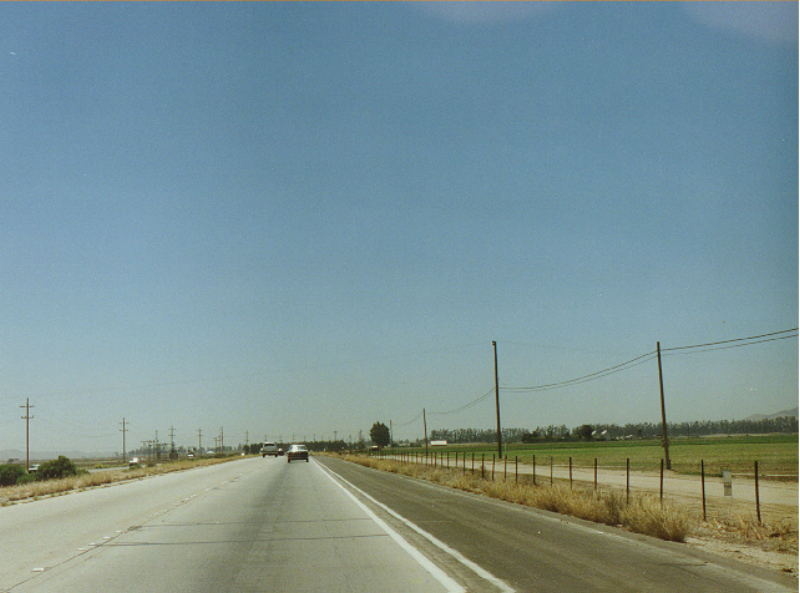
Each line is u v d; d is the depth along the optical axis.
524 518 20.22
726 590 9.86
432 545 14.70
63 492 39.09
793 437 169.12
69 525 19.89
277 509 23.92
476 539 15.57
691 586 10.14
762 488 30.58
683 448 104.88
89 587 10.68
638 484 34.62
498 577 10.92
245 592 10.16
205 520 20.58
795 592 9.71
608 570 11.48
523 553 13.41
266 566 12.38
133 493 34.69
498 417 73.00
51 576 11.65
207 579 11.24
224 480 45.25
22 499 33.56
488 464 65.25
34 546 15.41
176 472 71.62
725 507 22.42
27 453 107.06
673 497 26.39
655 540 15.04
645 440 191.50
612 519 18.23
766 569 11.49
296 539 16.05
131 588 10.57
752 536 15.64
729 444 122.19
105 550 14.66
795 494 27.28
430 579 10.87
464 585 10.34
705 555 12.90
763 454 74.69
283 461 95.12
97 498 31.59
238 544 15.31
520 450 120.38
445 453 117.12
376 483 40.41
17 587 10.71
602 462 64.75
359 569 11.91
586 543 14.77
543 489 25.08
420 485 38.47
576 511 20.27
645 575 11.02
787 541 14.79
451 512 22.30
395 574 11.37
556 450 114.12
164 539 16.36
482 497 29.17
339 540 15.77
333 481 42.56
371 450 174.88
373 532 17.19
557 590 9.90
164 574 11.73
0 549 14.95
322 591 10.14
